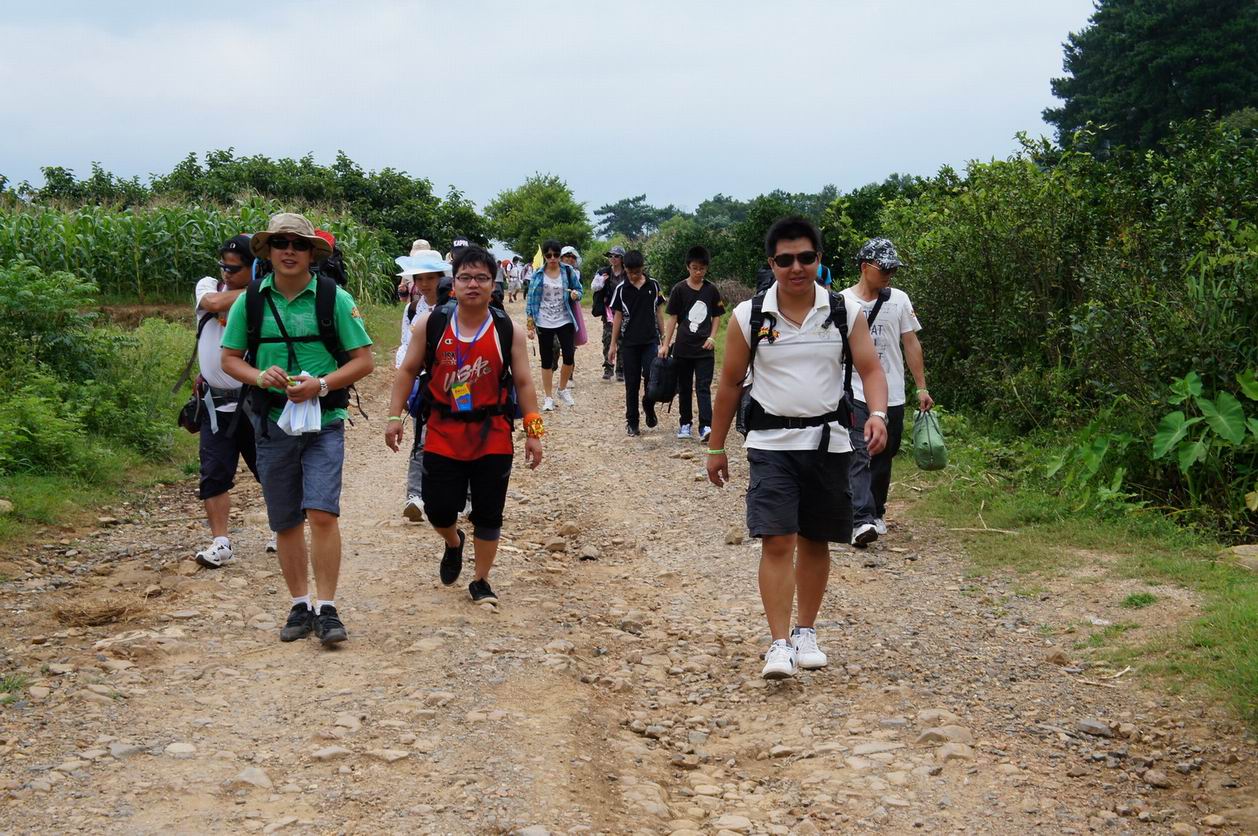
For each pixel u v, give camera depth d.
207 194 33.81
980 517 7.62
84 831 3.41
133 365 11.45
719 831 3.69
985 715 4.57
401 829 3.50
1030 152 10.92
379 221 36.59
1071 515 7.43
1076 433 8.49
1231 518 7.09
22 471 8.18
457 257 5.50
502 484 5.78
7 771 3.80
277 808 3.62
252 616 5.71
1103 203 10.30
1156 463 7.68
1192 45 37.94
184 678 4.77
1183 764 4.08
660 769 4.20
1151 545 6.78
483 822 3.55
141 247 19.80
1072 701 4.70
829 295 4.75
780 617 4.91
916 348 7.22
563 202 71.25
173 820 3.51
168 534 7.46
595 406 13.92
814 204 70.38
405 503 8.48
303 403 5.13
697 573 6.93
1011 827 3.68
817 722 4.55
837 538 4.92
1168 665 4.91
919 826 3.70
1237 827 3.66
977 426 10.17
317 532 5.25
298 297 5.22
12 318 10.45
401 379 5.65
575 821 3.58
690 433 11.45
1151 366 7.89
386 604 5.97
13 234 18.91
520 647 5.30
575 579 6.82
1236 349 7.69
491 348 5.59
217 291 6.64
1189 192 9.03
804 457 4.79
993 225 10.59
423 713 4.40
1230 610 5.35
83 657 4.99
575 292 13.52
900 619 5.83
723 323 21.81
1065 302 10.49
